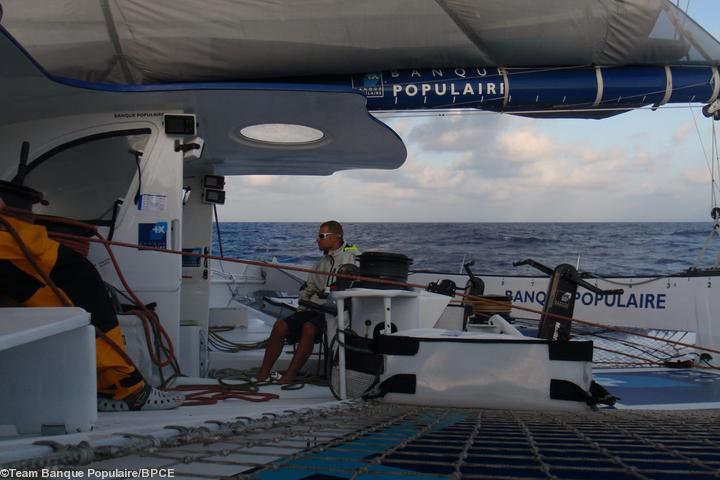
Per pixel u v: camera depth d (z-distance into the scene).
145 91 3.80
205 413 2.78
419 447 1.78
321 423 2.39
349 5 4.04
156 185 4.07
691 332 5.92
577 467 1.49
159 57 4.05
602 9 4.23
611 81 4.53
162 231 4.02
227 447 1.76
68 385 2.01
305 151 5.66
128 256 3.97
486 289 7.55
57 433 1.99
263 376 4.27
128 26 3.94
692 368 5.71
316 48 4.16
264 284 9.98
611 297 6.55
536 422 2.60
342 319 3.74
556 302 4.32
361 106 4.18
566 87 4.52
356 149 5.55
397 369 3.55
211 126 4.72
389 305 3.80
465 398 3.44
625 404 4.14
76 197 4.32
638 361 5.94
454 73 4.49
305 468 1.45
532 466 1.49
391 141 5.22
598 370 5.59
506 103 4.55
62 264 2.69
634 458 1.64
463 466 1.49
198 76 4.18
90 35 3.92
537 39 4.30
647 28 4.31
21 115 4.03
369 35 4.16
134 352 3.44
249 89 3.83
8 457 1.42
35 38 3.86
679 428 2.39
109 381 2.79
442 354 3.51
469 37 4.26
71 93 3.74
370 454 1.66
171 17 3.95
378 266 4.09
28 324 1.86
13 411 2.00
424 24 4.16
